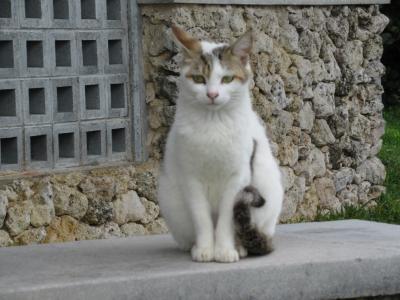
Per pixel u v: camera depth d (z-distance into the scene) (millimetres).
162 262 7070
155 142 10188
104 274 6645
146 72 10172
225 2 10406
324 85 11977
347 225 9062
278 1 11117
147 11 10055
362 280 7352
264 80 11047
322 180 11977
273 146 11156
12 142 9141
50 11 9359
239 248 7176
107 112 9891
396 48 21156
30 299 6207
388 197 12836
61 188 9328
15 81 9070
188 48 6910
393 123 19922
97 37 9781
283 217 11242
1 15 9117
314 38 11773
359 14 12539
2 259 7301
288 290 7051
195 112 6805
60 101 9664
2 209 8828
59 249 7746
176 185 7152
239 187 6910
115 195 9766
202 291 6723
